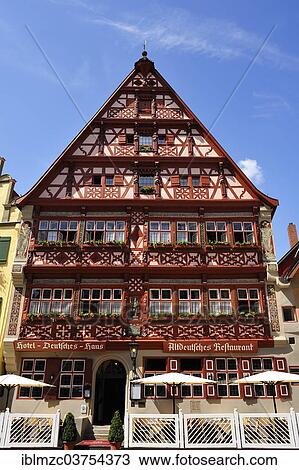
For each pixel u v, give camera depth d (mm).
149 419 12633
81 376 16391
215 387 16078
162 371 16422
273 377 13695
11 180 21203
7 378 13500
